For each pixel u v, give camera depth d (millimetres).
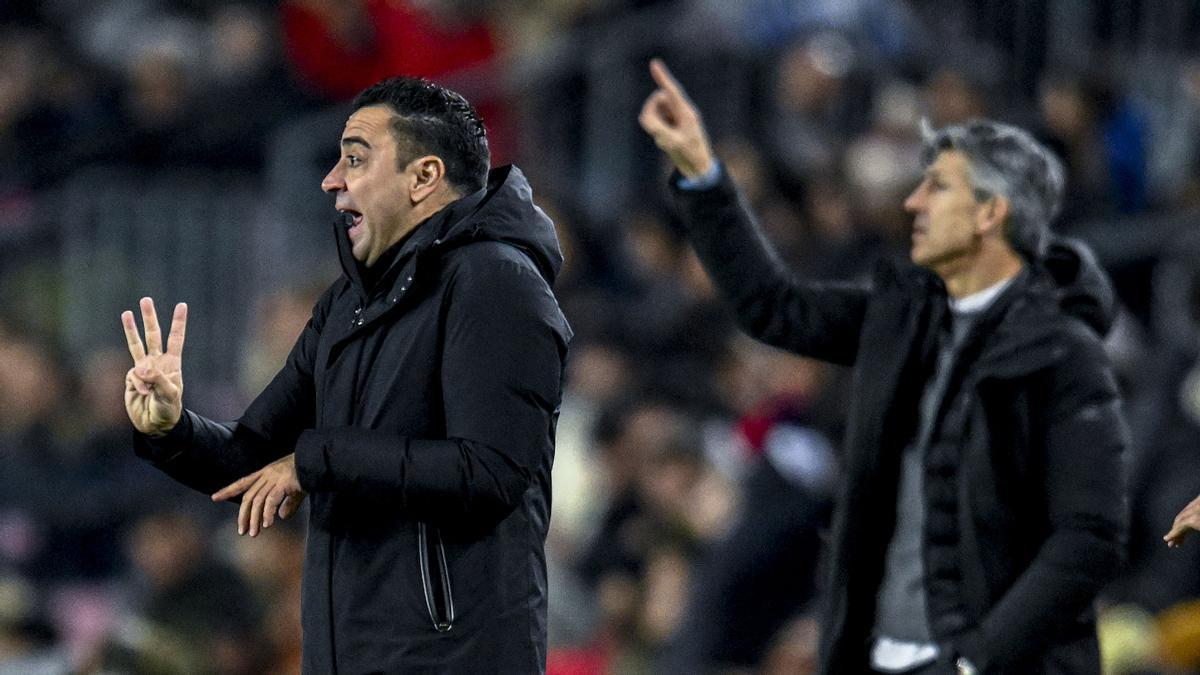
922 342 17812
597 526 32250
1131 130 38438
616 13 43625
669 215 39188
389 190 14508
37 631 30938
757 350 33250
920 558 17734
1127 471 17297
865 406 17750
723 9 41719
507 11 45625
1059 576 16859
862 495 17688
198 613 31547
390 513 14258
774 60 40969
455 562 14234
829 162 38500
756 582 27188
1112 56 41656
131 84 46656
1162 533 28031
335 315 14844
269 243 42688
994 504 17297
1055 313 17562
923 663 17609
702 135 18609
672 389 34156
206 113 44562
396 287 14391
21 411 40219
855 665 17828
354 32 44375
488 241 14453
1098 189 37344
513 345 14133
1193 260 35125
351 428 14078
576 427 34844
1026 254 17891
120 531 38812
